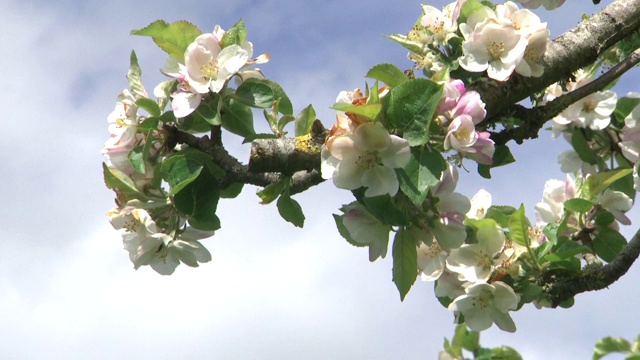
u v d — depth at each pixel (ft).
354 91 19.38
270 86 21.80
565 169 26.99
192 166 20.56
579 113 25.98
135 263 21.52
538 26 21.44
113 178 21.29
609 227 24.62
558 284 22.39
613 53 26.43
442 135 19.04
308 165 20.18
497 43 21.27
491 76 21.08
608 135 26.43
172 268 21.72
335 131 18.60
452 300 23.29
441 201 19.80
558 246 23.22
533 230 23.47
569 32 22.99
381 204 18.90
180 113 20.75
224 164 21.29
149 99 21.25
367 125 18.26
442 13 22.75
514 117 22.29
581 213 24.59
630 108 26.16
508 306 21.93
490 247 22.34
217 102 21.29
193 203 20.84
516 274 22.44
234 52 21.15
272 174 21.34
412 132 18.40
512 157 22.65
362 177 18.51
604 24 22.97
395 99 18.48
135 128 21.72
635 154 25.43
